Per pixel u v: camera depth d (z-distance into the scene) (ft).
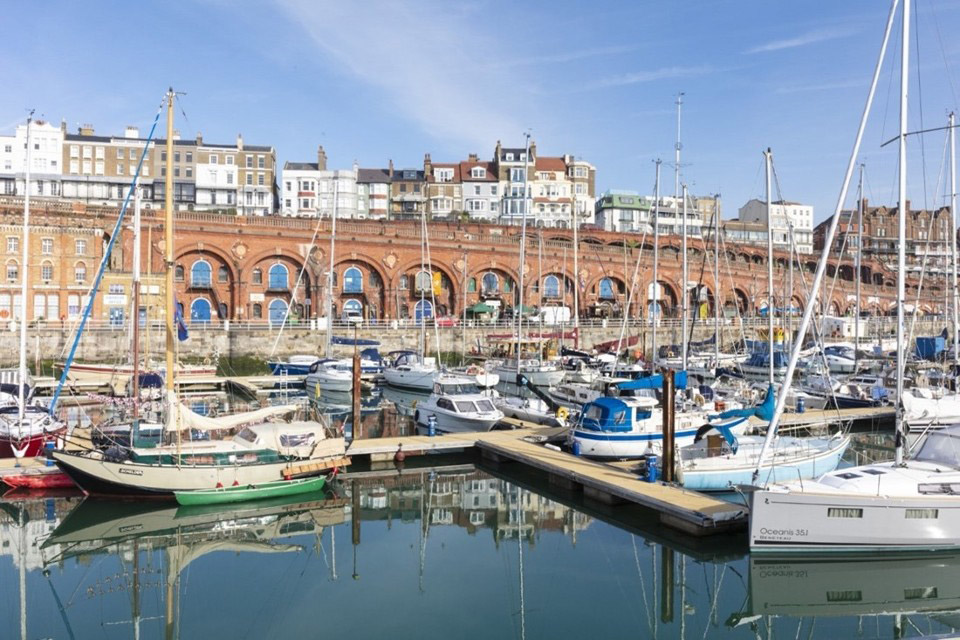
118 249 194.18
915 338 179.83
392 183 369.71
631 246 276.00
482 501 83.66
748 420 104.94
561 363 167.43
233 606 56.70
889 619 54.90
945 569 60.34
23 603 57.31
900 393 67.46
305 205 363.15
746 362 167.12
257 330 188.34
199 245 205.05
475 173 370.73
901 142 69.92
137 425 85.71
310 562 65.82
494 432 106.32
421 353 179.01
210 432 84.99
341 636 51.19
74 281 184.65
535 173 376.48
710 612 55.67
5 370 139.54
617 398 94.48
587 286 261.65
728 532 67.26
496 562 65.41
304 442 84.17
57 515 77.87
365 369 179.63
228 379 168.96
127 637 51.55
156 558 66.80
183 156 348.79
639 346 219.61
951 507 60.13
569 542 70.03
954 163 129.29
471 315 239.71
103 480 76.13
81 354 167.73
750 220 479.41
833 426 115.55
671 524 69.72
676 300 278.05
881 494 60.18
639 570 63.16
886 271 373.40
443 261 237.66
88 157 338.13
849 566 60.34
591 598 57.93
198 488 77.46
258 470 79.41
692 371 157.38
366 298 229.25
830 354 201.67
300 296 219.82
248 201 355.77
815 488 60.90
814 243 455.22
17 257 180.24
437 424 112.27
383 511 80.33
